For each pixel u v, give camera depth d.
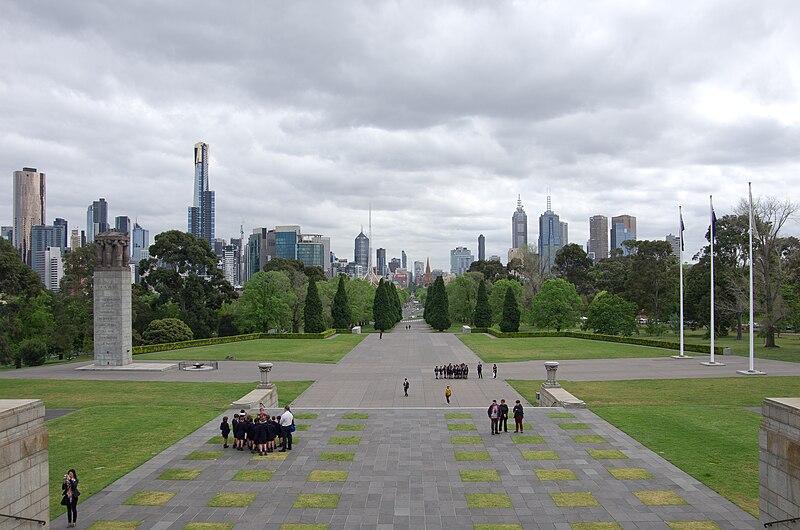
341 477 24.88
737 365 60.47
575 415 35.88
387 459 27.39
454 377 54.09
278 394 45.75
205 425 33.94
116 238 62.62
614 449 28.64
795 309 78.81
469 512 21.08
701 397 42.88
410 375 56.19
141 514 21.00
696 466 25.91
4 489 15.70
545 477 24.72
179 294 99.69
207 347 83.06
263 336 99.38
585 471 25.44
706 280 90.62
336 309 116.38
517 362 65.38
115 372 58.97
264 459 27.41
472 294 131.00
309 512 21.14
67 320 85.25
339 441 30.48
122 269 62.19
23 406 16.88
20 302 79.69
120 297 61.88
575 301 104.94
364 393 46.25
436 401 42.94
